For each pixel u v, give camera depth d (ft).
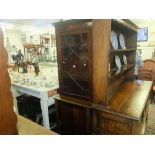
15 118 1.93
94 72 5.41
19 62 11.85
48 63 13.26
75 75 6.13
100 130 5.71
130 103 5.76
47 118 8.04
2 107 1.77
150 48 13.96
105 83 5.24
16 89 9.49
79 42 5.83
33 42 14.55
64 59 6.40
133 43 9.17
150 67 12.10
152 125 8.94
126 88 7.75
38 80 9.17
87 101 5.98
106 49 4.93
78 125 6.26
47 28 13.06
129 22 6.99
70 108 6.35
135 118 4.69
